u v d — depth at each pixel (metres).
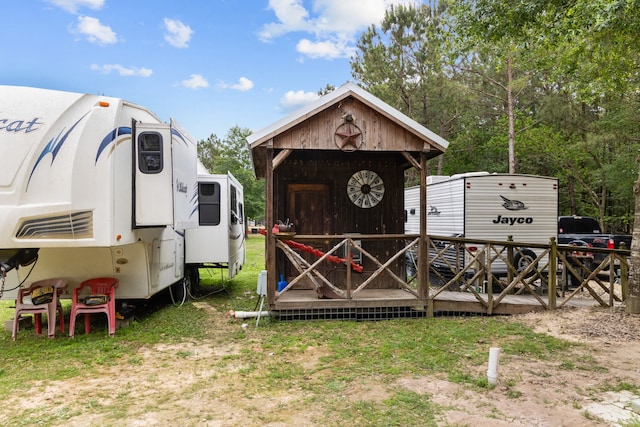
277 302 6.05
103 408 3.32
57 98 4.90
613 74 7.80
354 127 6.18
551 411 3.17
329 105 6.04
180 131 6.15
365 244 7.29
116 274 5.91
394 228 7.38
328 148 6.14
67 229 4.71
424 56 17.52
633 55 7.77
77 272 5.85
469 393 3.53
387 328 5.69
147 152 5.43
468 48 7.85
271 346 4.97
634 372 3.96
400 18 17.73
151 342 5.21
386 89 18.02
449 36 8.12
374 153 7.32
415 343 4.97
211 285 10.05
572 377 3.86
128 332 5.66
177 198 5.84
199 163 9.54
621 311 6.13
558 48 8.10
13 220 4.49
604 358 4.38
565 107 17.12
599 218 19.09
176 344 5.14
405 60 18.28
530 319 6.04
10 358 4.67
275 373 4.08
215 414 3.20
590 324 5.55
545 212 9.35
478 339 5.11
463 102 18.73
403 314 6.33
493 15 7.09
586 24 6.01
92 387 3.79
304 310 6.15
